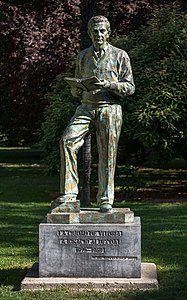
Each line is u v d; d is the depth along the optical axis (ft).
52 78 79.15
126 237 23.65
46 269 23.80
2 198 55.83
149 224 39.93
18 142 109.50
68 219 23.91
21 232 37.50
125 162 59.98
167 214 44.70
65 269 23.76
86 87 24.36
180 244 33.09
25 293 22.68
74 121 24.57
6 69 84.33
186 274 26.21
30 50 78.48
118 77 24.75
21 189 63.46
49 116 58.80
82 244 23.75
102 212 24.21
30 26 78.07
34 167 93.25
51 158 57.67
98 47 24.63
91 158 55.67
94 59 24.68
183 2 74.84
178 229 37.99
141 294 22.29
